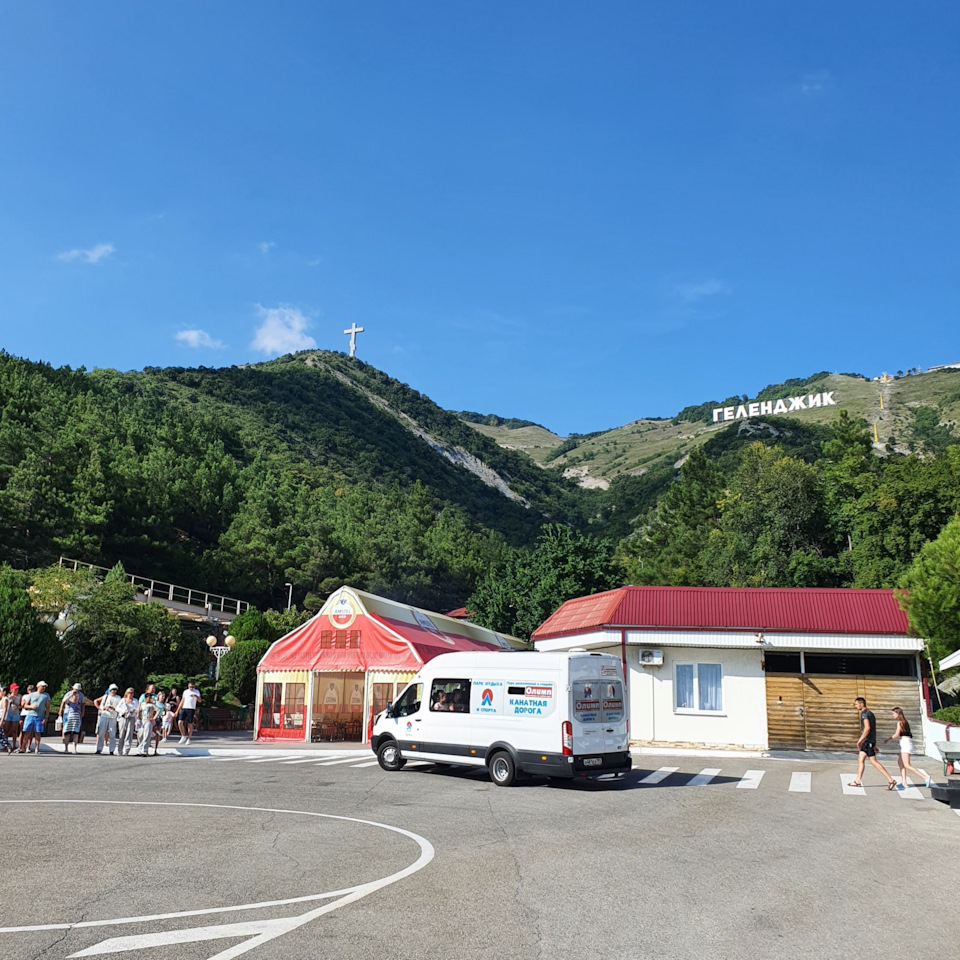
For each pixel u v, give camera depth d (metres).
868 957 6.19
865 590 26.61
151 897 7.36
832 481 55.91
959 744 16.20
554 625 30.38
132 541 68.81
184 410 141.75
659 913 7.24
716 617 26.16
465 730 18.08
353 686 32.47
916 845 10.91
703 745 25.78
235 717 38.19
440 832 11.03
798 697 25.81
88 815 11.95
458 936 6.40
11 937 6.13
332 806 13.38
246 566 82.19
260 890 7.67
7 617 28.95
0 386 78.81
